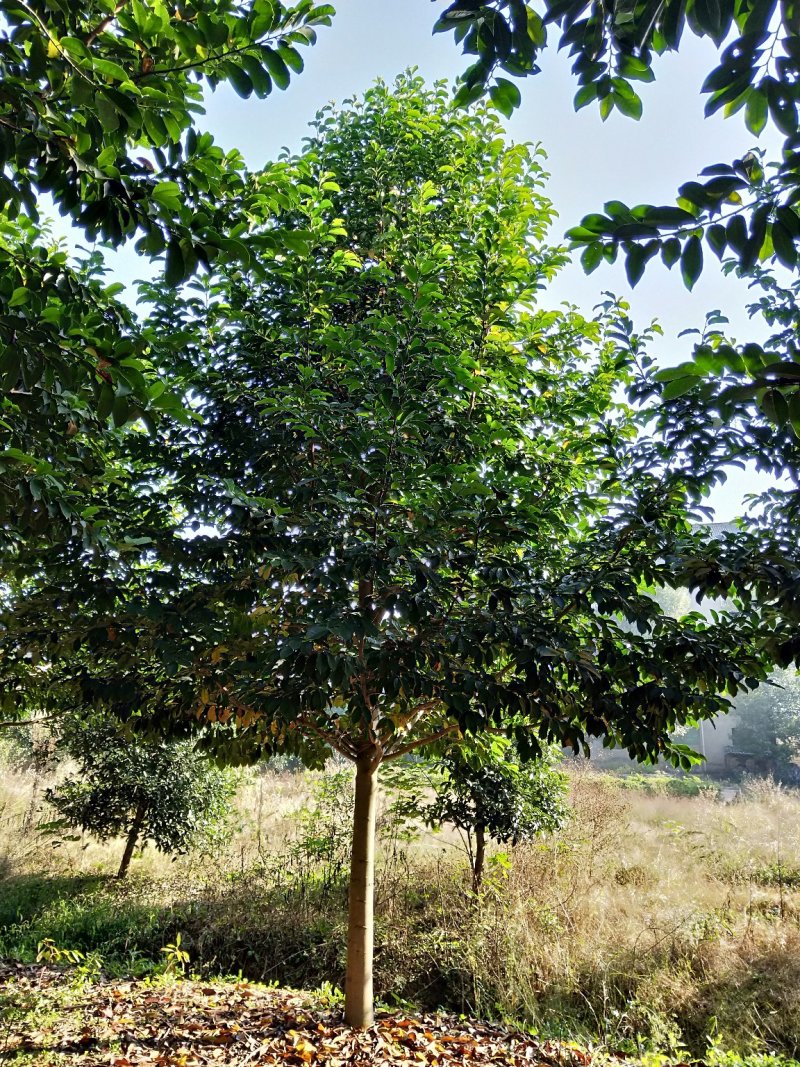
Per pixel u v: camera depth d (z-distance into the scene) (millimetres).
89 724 8188
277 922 6871
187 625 3893
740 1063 4383
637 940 6012
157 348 4184
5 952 6203
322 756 5227
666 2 1345
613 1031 5051
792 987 5219
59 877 8555
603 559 4090
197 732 5055
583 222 1488
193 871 8703
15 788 11406
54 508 2766
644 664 3922
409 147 4984
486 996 5625
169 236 1990
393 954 6266
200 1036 4230
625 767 19672
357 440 3762
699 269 1487
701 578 3457
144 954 6688
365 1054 4070
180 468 4531
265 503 3518
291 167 3557
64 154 1779
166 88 1904
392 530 3613
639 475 4188
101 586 3902
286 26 2020
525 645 3479
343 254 4266
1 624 4023
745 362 1604
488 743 5355
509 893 6773
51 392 2590
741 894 7195
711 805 10969
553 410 4512
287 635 4012
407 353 3824
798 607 3227
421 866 8117
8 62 1712
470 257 4469
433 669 3770
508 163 4605
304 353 4371
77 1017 4512
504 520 3785
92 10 1887
